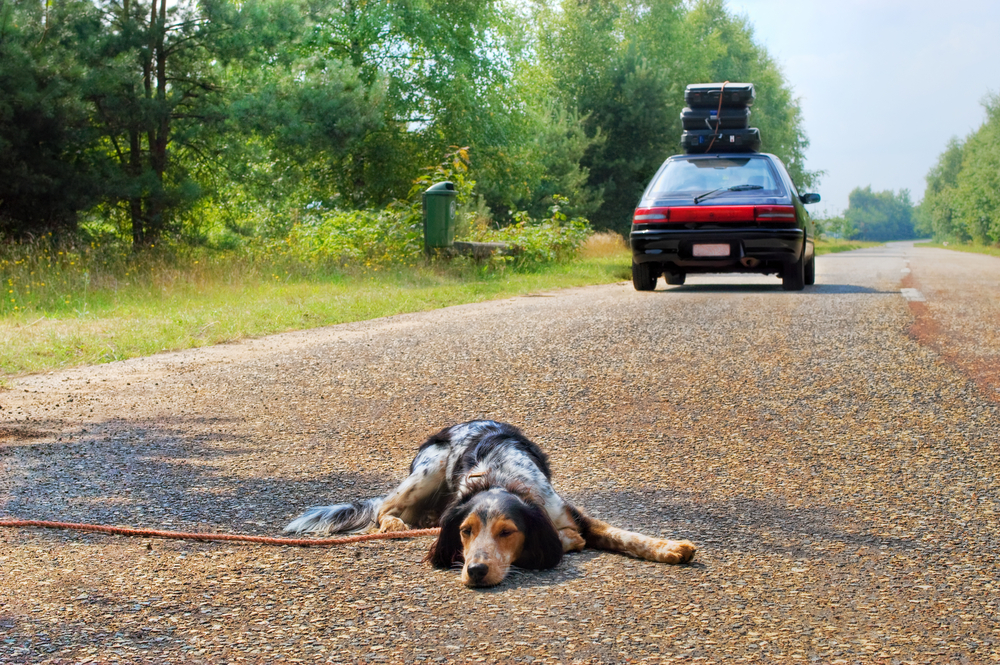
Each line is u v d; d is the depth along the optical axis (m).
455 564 3.10
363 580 3.03
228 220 20.06
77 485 4.34
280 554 3.31
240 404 6.29
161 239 17.20
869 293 12.61
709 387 6.52
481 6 30.25
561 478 4.44
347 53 28.75
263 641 2.54
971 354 7.48
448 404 6.21
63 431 5.51
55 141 15.19
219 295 13.04
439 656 2.44
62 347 8.62
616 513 3.85
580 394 6.41
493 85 30.67
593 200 42.81
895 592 2.90
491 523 2.98
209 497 4.15
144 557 3.28
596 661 2.40
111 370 7.72
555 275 17.69
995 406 5.74
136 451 5.02
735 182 12.88
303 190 28.41
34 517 3.83
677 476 4.43
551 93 45.28
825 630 2.60
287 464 4.75
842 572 3.09
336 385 6.89
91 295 12.47
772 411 5.80
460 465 3.56
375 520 3.67
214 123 17.16
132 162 17.30
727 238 12.52
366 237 18.33
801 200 14.09
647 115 43.91
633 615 2.70
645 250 12.91
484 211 27.22
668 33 52.47
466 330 9.54
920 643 2.51
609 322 9.73
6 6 14.31
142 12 16.50
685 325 9.34
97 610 2.77
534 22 46.41
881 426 5.36
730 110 16.50
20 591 2.94
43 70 14.72
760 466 4.59
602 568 3.12
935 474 4.39
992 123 63.62
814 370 6.98
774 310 10.39
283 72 18.67
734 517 3.76
